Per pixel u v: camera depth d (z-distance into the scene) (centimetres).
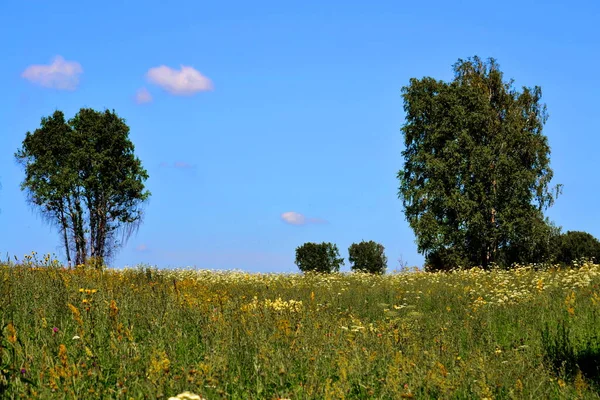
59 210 4519
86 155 4550
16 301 1088
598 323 1333
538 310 1508
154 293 1338
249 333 1011
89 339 913
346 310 1542
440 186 4591
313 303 1520
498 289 1923
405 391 816
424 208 4684
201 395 712
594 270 2350
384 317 1559
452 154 4641
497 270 2933
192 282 1811
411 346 1059
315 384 796
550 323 1372
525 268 2888
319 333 1071
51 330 946
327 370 900
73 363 779
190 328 1123
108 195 4531
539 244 4612
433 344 1115
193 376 745
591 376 1016
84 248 4534
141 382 747
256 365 853
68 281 1295
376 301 1777
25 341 862
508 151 4681
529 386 908
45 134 4562
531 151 4681
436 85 4912
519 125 4706
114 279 1558
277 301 1319
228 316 1135
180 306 1233
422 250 4656
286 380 845
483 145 4703
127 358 838
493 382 900
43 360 784
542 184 4684
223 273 2808
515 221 4472
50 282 1280
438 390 845
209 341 991
